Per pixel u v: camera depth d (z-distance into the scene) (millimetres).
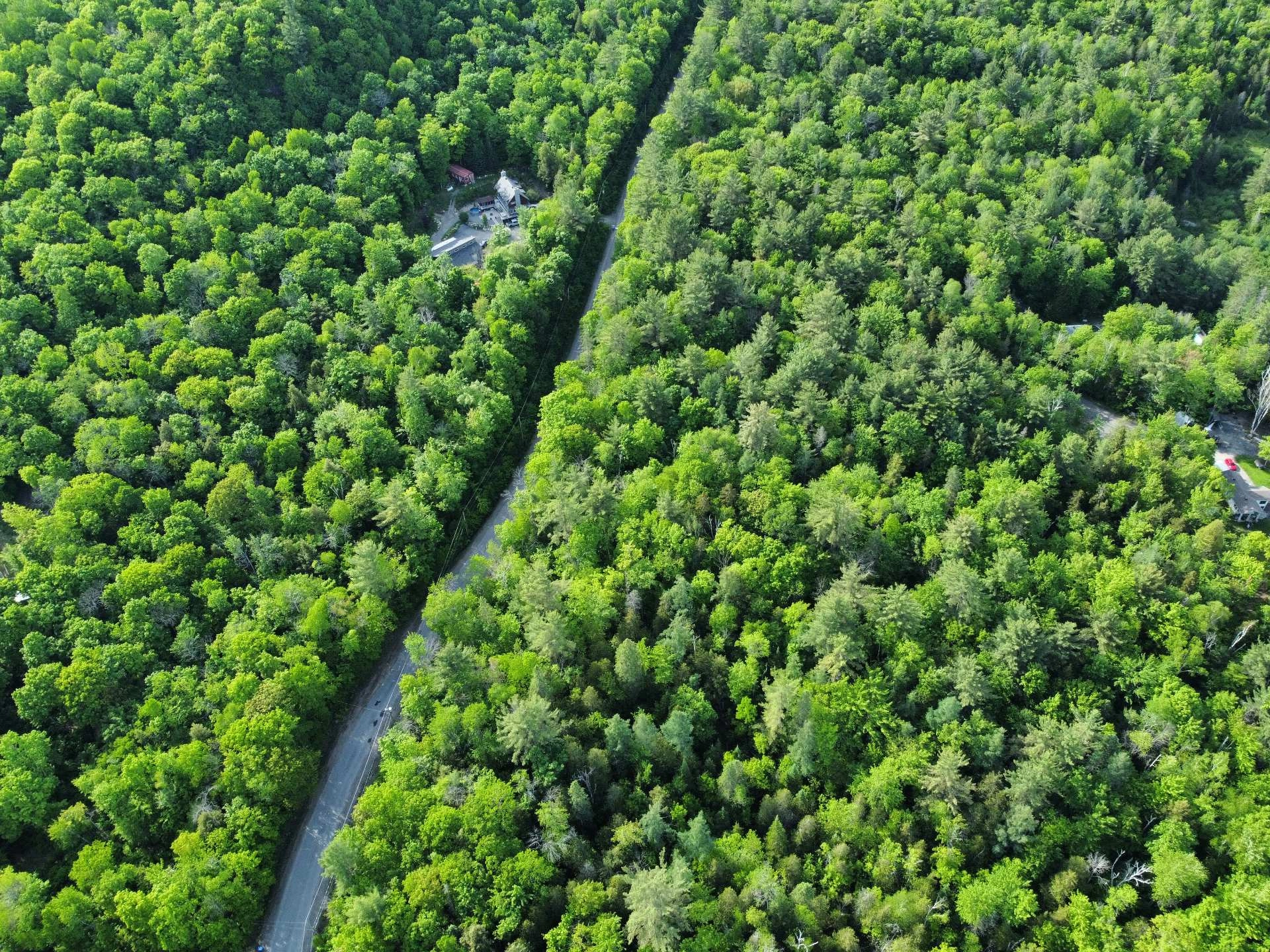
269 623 189125
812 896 152500
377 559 197000
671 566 194500
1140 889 158750
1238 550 199125
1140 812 164000
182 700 178500
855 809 160875
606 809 166125
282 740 171500
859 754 172875
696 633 188625
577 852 157500
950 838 159875
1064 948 150875
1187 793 163500
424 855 159750
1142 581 187500
